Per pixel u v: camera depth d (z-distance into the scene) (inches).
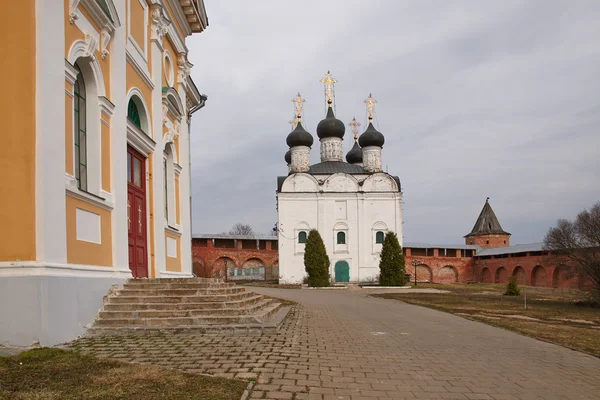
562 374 285.9
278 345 327.3
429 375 268.2
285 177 1980.8
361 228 1889.8
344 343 359.6
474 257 2581.2
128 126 470.6
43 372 225.6
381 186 1913.1
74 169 367.9
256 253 2237.9
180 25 692.1
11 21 310.7
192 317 374.6
